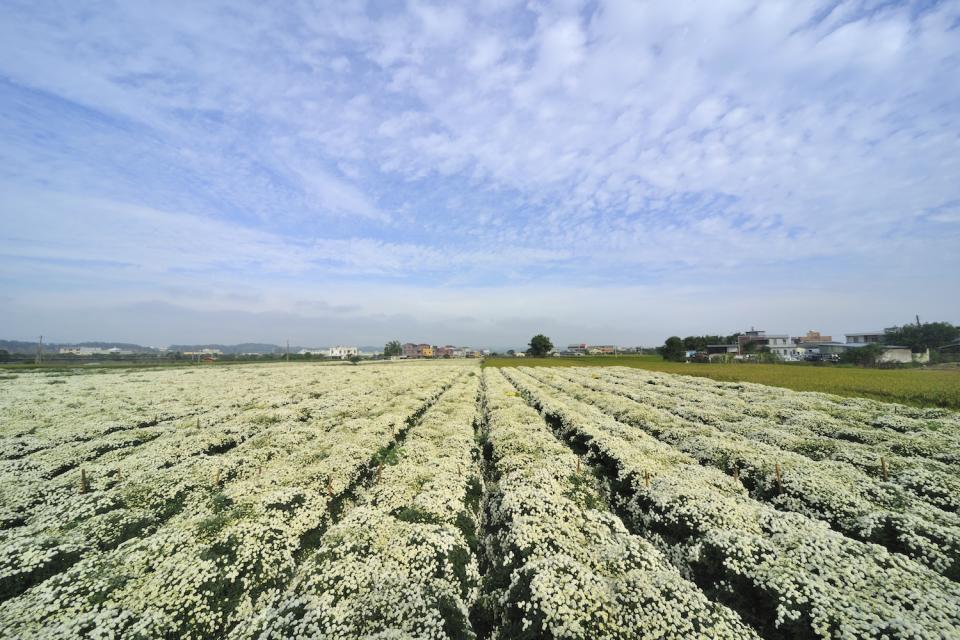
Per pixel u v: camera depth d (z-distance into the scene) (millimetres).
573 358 120750
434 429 18906
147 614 6570
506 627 7207
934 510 9906
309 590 7297
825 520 10398
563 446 15844
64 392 31422
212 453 17219
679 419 21203
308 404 27484
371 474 14969
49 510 10523
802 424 19859
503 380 48469
